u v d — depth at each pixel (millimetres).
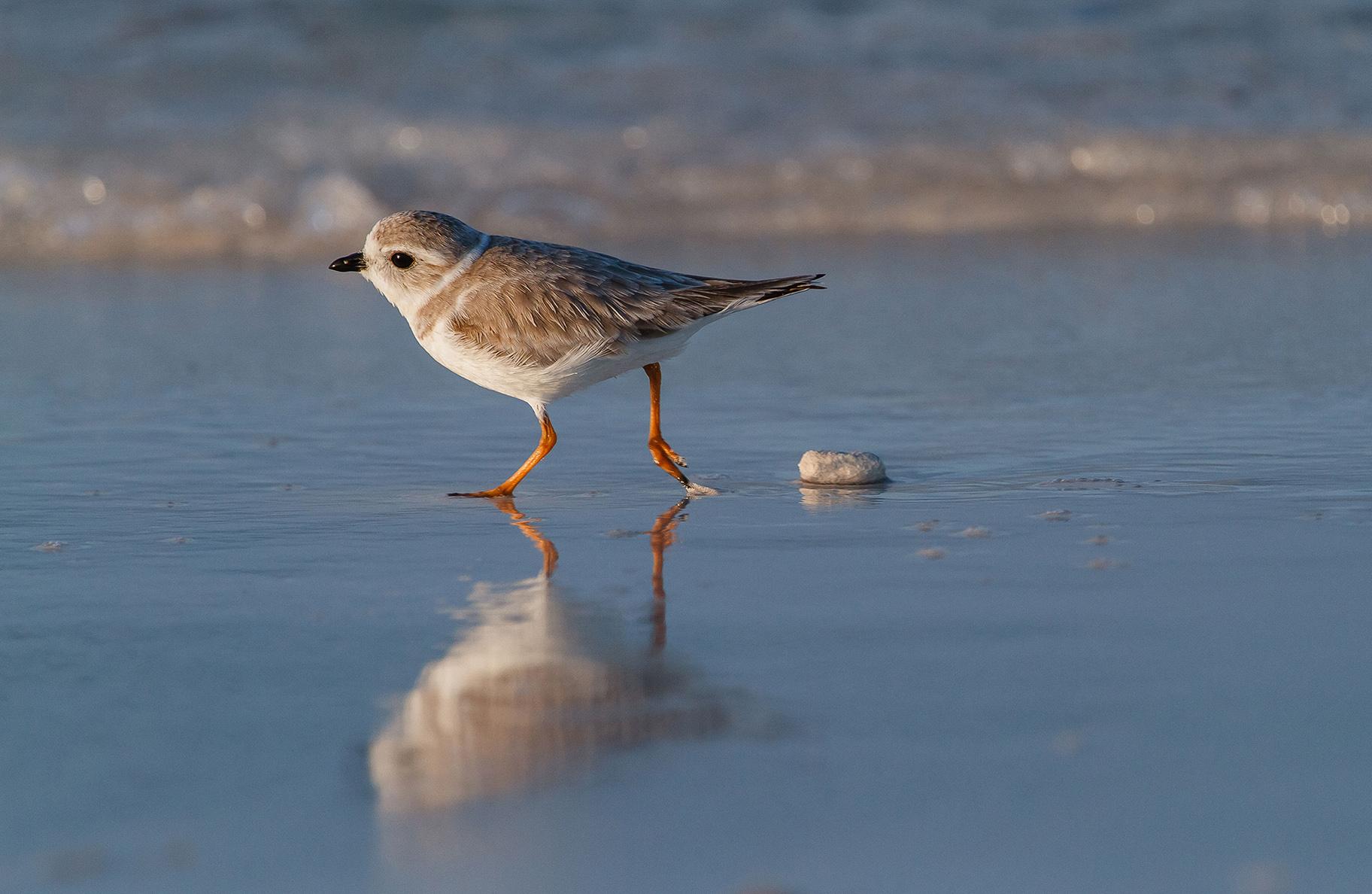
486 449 12633
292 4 27547
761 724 6508
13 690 7043
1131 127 24938
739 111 24984
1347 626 7723
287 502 10891
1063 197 23609
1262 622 7812
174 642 7750
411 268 10820
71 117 23672
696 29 27734
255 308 18547
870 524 10039
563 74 25922
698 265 20016
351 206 21969
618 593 8547
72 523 10273
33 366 15609
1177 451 11922
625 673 7195
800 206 22906
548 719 6609
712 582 8727
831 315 17672
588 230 22109
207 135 23453
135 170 22391
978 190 23531
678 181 23188
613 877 5180
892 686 6945
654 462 12125
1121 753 6141
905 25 28234
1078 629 7742
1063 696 6789
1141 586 8492
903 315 17594
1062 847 5355
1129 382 14391
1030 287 18969
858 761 6098
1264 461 11562
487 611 8234
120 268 20797
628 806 5707
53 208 21766
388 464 12117
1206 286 18781
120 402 14227
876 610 8133
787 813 5641
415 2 27906
